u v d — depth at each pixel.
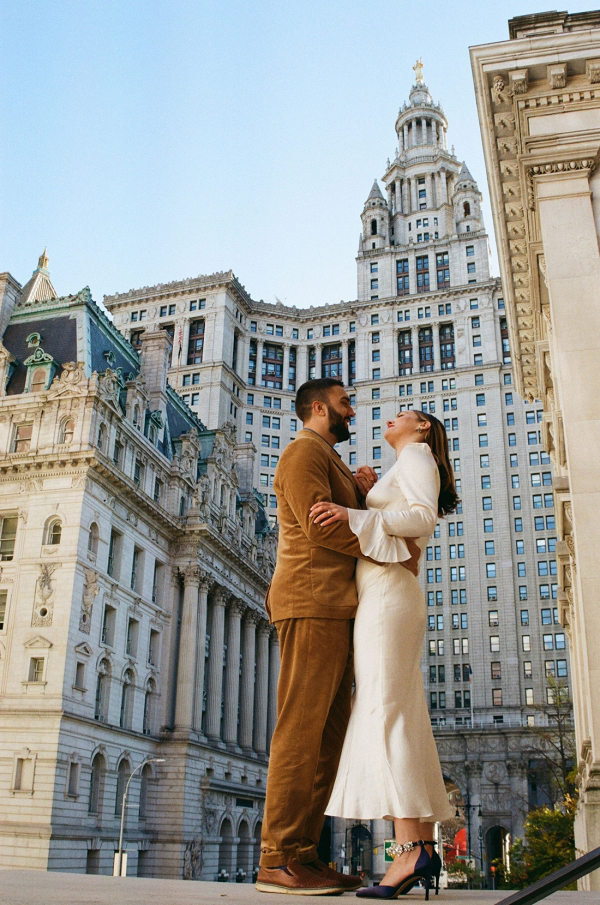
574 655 31.06
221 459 84.69
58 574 55.62
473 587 115.06
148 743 63.84
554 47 19.97
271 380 138.88
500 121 20.88
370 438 129.62
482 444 123.56
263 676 88.56
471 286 132.50
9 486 59.31
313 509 5.54
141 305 137.38
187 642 69.25
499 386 125.69
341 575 5.69
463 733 106.50
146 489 67.31
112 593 60.19
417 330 135.00
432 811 5.18
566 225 19.11
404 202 152.12
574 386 17.45
